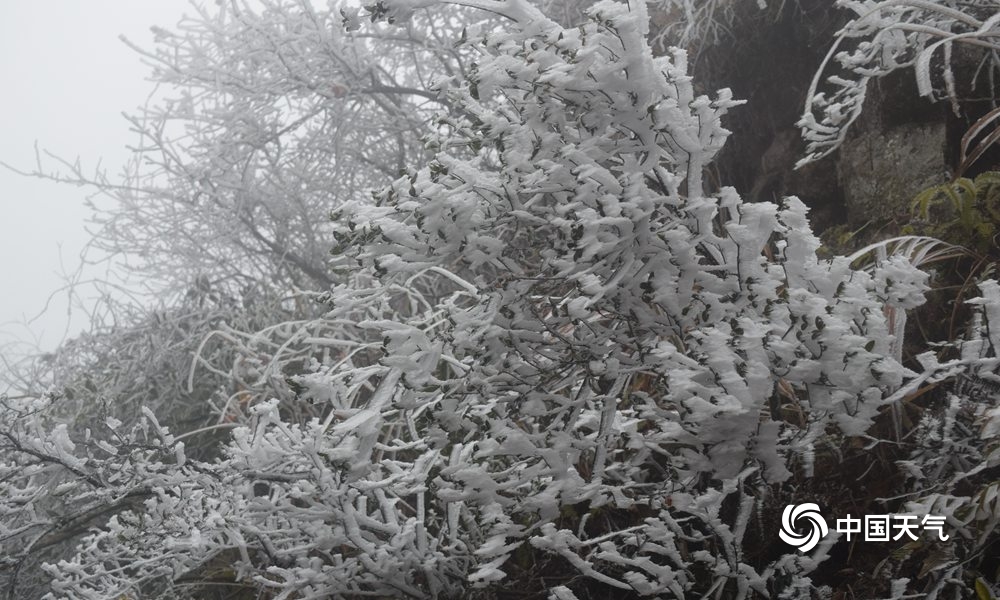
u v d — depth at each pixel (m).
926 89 2.71
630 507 2.41
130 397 5.42
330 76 5.86
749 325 1.97
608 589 2.60
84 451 5.09
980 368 2.13
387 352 2.07
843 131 3.05
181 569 2.88
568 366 2.21
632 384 2.80
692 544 2.40
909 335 2.95
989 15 3.33
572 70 1.99
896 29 3.00
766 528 2.25
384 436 3.52
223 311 5.70
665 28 4.74
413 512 2.85
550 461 2.14
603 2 1.99
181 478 2.68
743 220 2.06
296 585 2.48
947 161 3.41
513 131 2.13
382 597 2.76
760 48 4.50
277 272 6.10
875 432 2.38
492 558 2.41
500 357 2.16
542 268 2.18
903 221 3.36
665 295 2.10
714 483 2.30
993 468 2.14
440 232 2.10
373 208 2.11
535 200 2.15
